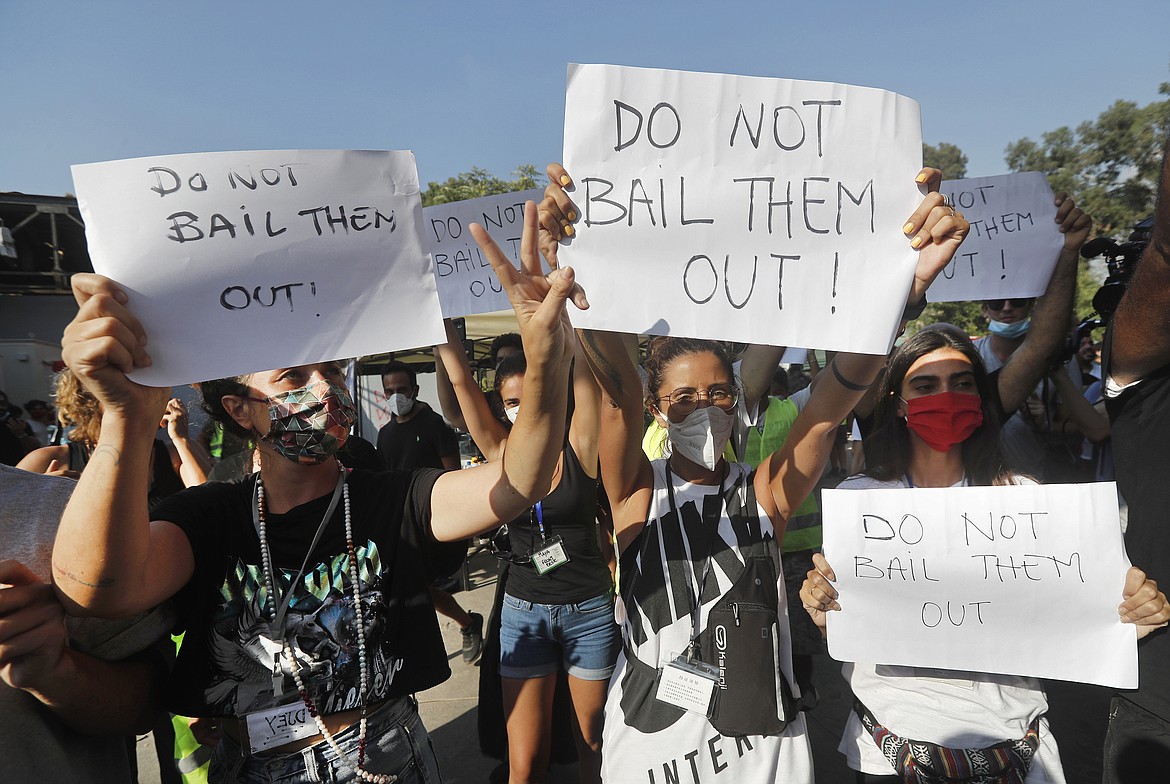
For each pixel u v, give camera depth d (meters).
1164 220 1.60
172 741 2.93
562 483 2.93
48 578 1.39
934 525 1.90
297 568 1.55
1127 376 1.93
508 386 3.40
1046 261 2.98
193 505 1.54
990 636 1.86
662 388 2.06
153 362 1.29
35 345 13.93
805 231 1.67
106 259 1.28
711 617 1.87
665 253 1.65
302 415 1.52
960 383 2.12
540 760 2.93
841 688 4.20
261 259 1.38
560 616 2.96
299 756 1.49
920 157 1.69
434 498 1.65
